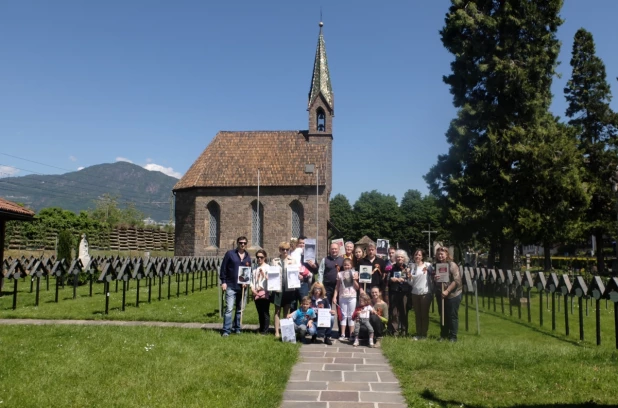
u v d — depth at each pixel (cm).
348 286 1295
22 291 2450
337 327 1527
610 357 1044
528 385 838
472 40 3008
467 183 2972
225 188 4800
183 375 860
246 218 4781
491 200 2909
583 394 791
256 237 4797
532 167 2792
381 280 1345
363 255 1416
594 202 4169
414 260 1387
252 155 5097
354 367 989
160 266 2088
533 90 2858
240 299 1319
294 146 5172
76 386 796
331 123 5281
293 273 1276
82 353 1014
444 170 3138
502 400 763
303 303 1265
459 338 1324
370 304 1243
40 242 5181
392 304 1341
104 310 1733
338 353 1121
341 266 1396
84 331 1269
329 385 861
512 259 3017
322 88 5266
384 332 1326
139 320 1548
